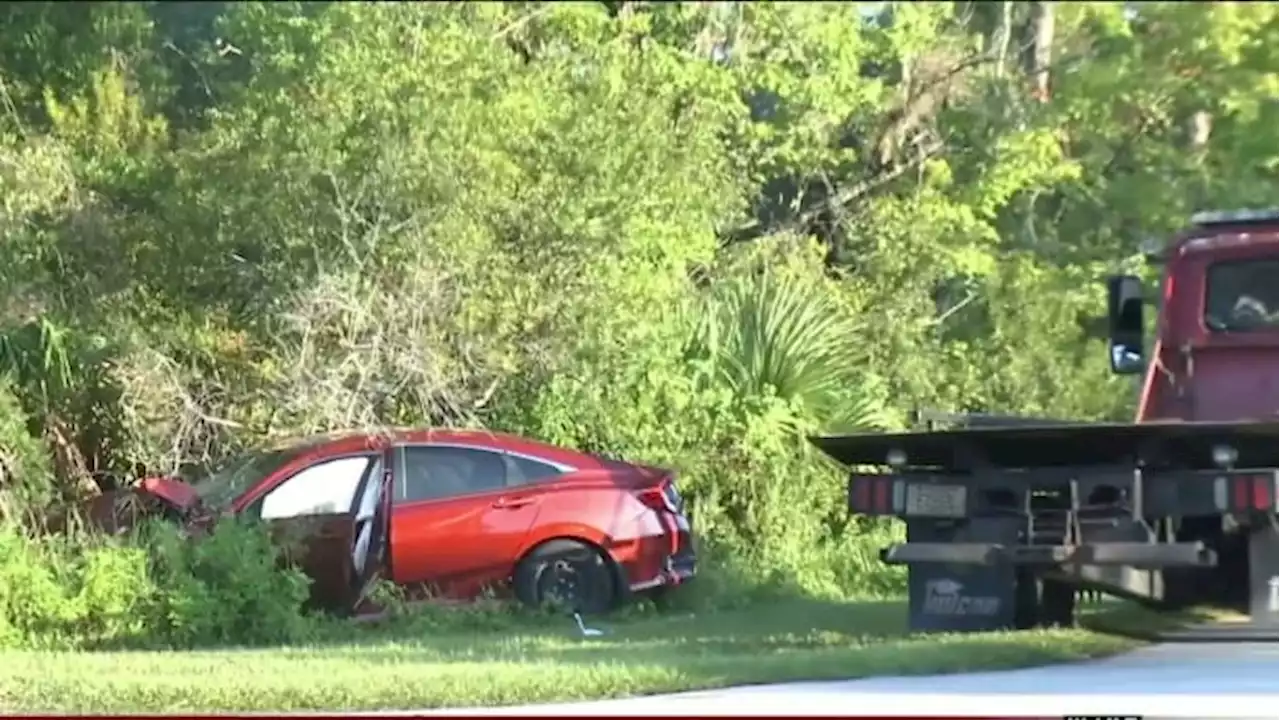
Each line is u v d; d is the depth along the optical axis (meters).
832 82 28.09
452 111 18.55
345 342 17.89
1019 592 14.27
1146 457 13.75
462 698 10.49
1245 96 31.28
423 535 16.03
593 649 13.47
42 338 17.62
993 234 28.59
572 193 19.19
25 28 25.81
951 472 14.30
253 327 18.05
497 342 18.59
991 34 35.31
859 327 23.27
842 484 20.47
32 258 17.88
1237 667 12.07
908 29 29.67
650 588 16.81
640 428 19.47
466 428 17.66
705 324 20.75
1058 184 31.80
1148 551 13.48
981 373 25.50
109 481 17.66
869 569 20.16
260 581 14.48
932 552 14.08
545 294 18.84
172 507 15.47
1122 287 16.39
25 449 16.30
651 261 20.58
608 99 21.11
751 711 9.86
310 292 17.83
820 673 11.52
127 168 19.17
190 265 18.22
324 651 13.31
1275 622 14.12
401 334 18.00
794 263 23.92
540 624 15.95
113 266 18.20
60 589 14.15
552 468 16.73
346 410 17.69
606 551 16.64
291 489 15.66
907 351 24.20
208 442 17.66
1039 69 33.19
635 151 20.30
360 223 18.08
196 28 31.03
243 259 18.14
